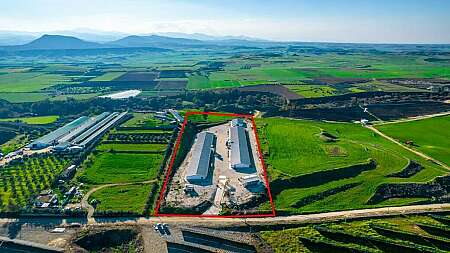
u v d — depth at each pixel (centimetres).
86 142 18362
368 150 17200
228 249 10362
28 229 11281
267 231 11181
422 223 11400
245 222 11606
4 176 14888
